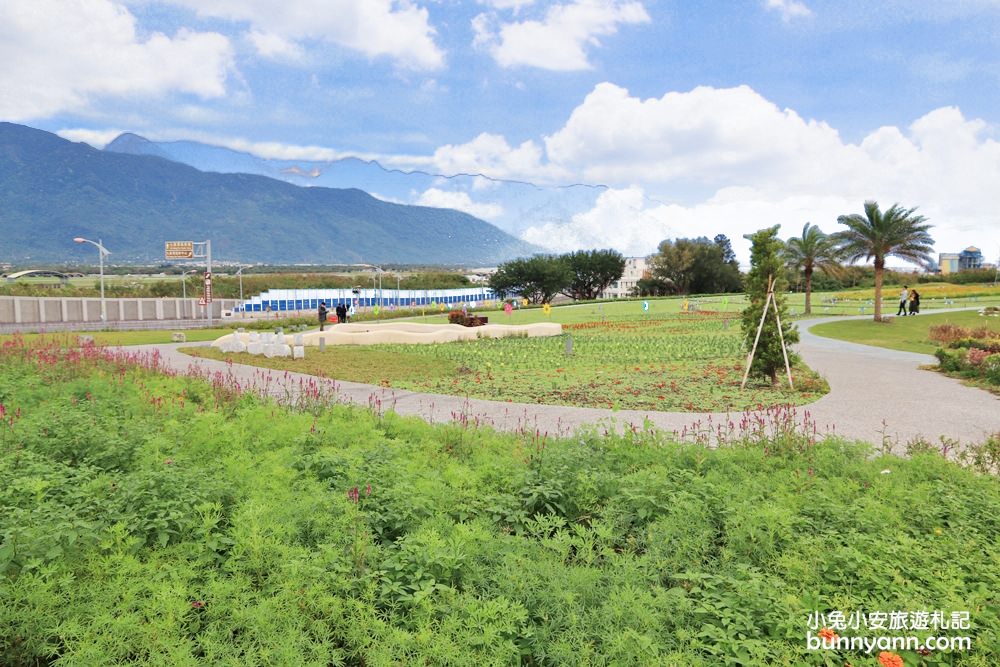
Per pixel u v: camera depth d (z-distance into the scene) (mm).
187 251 65125
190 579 3936
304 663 3154
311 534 4648
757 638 3543
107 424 7887
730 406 13172
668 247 101188
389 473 5949
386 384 16312
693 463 7070
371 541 4527
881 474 6621
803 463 7215
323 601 3574
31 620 3377
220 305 64000
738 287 107375
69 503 4961
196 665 3092
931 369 19453
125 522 4363
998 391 15148
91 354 15672
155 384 11523
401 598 3723
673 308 63531
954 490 6023
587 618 3650
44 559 3830
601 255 105000
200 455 6965
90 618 3445
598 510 5688
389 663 3164
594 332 36969
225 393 11391
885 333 33969
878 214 40125
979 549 4656
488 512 5574
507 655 3344
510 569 4176
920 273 98500
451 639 3449
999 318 42906
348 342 28891
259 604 3566
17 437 7055
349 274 119750
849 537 4738
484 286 121250
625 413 12320
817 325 38750
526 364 21406
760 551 4664
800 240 50688
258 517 4531
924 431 10773
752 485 6105
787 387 15891
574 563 4613
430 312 60688
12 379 11922
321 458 6527
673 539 4816
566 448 7523
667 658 3205
